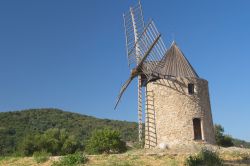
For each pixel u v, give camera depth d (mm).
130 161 18406
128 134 57469
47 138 40000
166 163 17922
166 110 23844
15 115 72812
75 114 80312
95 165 17734
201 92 24406
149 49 25438
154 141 23953
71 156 19125
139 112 26781
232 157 19141
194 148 22078
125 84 27359
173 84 24047
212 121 24906
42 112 78250
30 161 20406
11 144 51500
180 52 25359
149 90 24938
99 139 29516
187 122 23297
